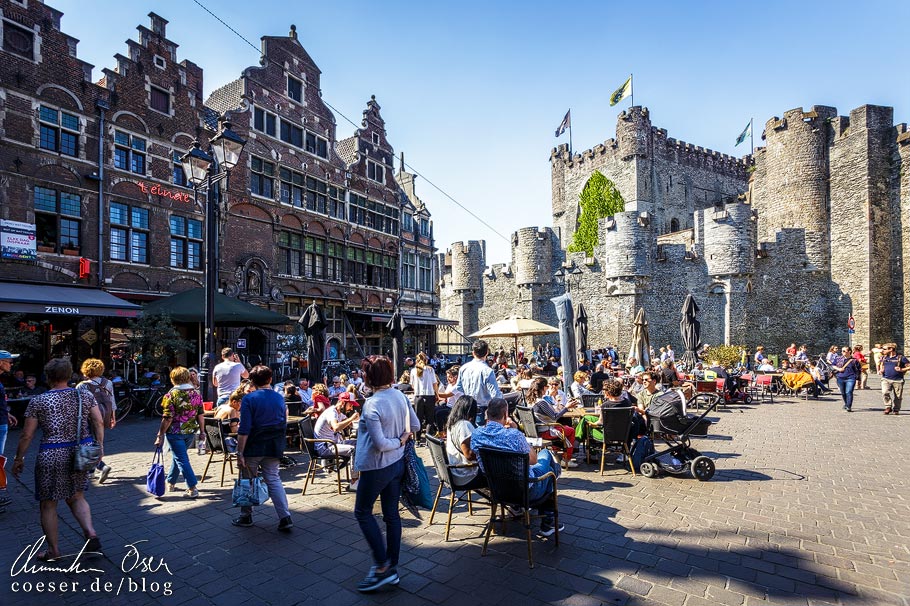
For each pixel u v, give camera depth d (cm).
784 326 2970
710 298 3019
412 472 473
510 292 4178
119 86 1627
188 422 661
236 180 2006
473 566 449
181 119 1817
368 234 2786
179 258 1795
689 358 1889
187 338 1797
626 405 763
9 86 1363
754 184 3622
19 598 397
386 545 443
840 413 1343
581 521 555
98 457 471
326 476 768
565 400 949
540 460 523
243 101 2077
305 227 2352
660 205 4294
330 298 2472
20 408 1199
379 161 2912
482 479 522
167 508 615
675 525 539
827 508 590
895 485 682
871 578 418
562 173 4997
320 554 480
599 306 3497
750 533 515
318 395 880
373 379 443
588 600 386
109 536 526
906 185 2797
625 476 744
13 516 589
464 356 2897
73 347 1488
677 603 380
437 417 899
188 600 395
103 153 1568
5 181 1346
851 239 2919
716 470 769
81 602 392
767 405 1517
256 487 532
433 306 3384
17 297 1204
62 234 1469
